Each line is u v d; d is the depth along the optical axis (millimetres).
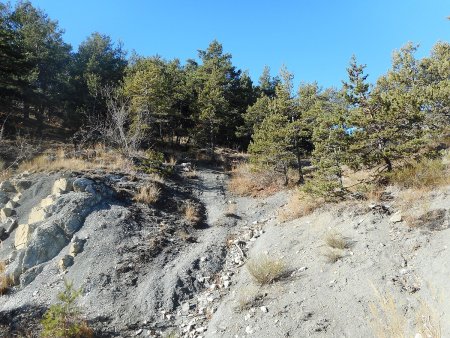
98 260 10281
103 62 35281
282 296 7594
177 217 14305
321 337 6043
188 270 10000
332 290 7141
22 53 27312
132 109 26391
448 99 12055
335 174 11680
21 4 35781
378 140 11352
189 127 33125
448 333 4895
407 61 21578
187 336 7457
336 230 9617
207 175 22422
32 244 10664
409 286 6406
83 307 8492
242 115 32594
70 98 31656
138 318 8180
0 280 9906
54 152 21219
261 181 19906
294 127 19109
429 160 10656
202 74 34406
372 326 5723
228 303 8188
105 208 12930
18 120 30922
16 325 7840
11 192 14438
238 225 14016
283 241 10461
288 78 21469
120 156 20234
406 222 8469
